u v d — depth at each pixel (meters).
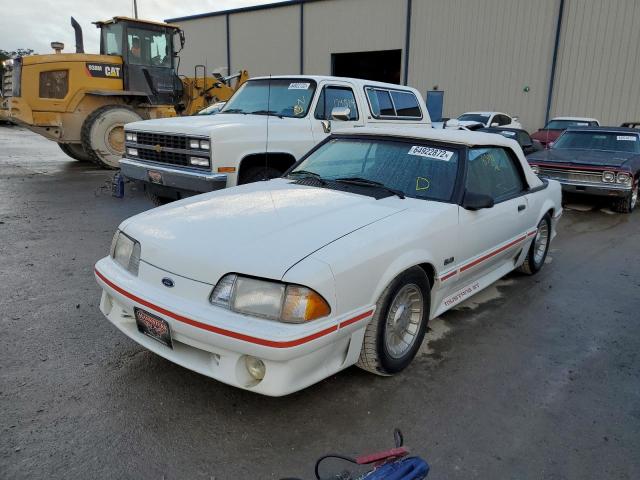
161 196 6.70
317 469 2.15
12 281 4.57
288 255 2.60
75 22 11.79
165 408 2.80
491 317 4.26
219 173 5.94
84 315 3.90
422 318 3.36
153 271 2.81
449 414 2.87
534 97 20.61
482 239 3.89
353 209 3.27
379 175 3.89
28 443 2.48
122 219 7.03
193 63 32.38
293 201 3.40
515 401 3.03
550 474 2.44
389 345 3.13
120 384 3.00
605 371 3.43
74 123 11.27
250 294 2.50
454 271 3.60
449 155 3.83
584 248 6.64
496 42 21.12
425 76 23.25
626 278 5.43
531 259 5.17
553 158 9.41
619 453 2.61
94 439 2.53
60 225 6.62
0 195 8.45
